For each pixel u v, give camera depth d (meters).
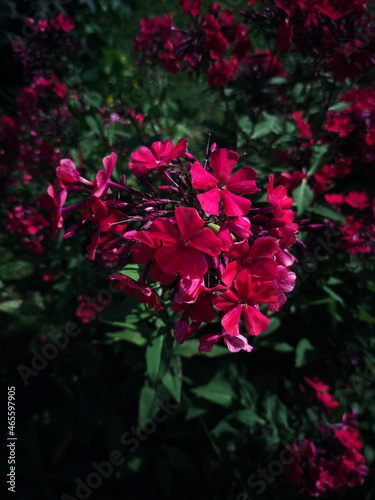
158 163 0.21
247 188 0.19
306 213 0.36
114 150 0.41
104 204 0.20
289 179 0.32
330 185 0.37
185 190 0.23
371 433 0.43
